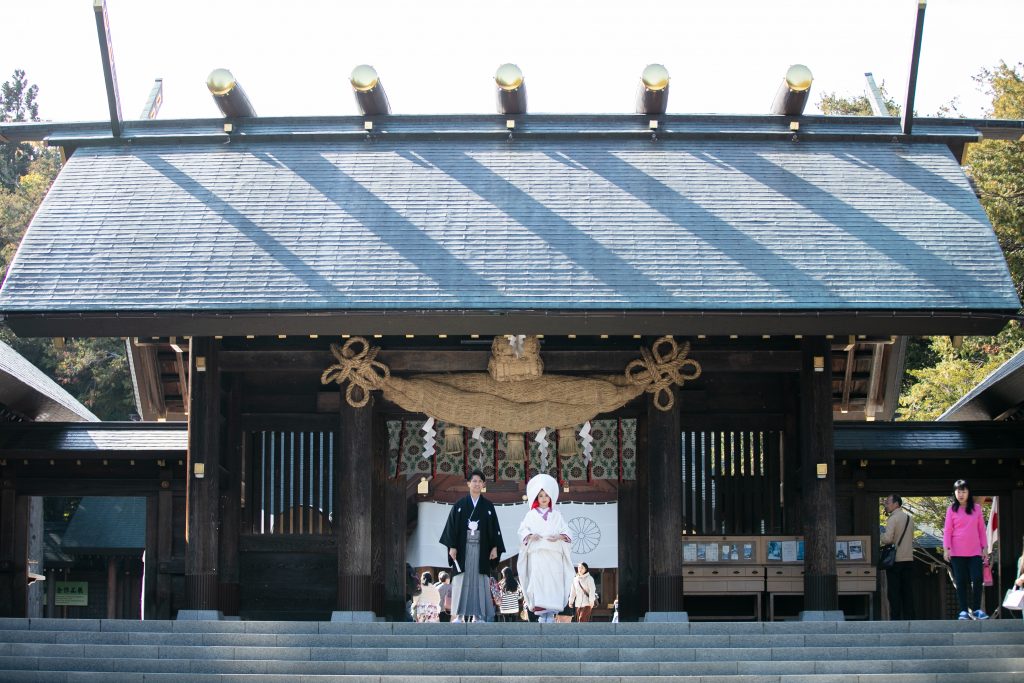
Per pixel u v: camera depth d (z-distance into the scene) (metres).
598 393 19.91
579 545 29.30
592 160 21.17
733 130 21.66
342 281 18.89
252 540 20.83
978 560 18.23
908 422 23.23
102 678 14.75
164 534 22.56
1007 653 15.80
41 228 19.88
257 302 18.59
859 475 23.00
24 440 22.69
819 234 19.83
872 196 20.55
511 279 18.91
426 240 19.56
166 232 19.78
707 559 20.98
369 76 21.02
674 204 20.30
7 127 21.42
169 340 21.19
